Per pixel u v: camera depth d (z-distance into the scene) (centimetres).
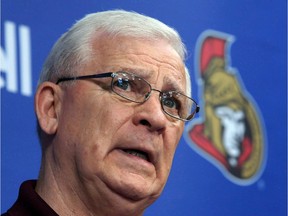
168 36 218
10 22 273
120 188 202
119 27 213
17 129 273
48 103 214
